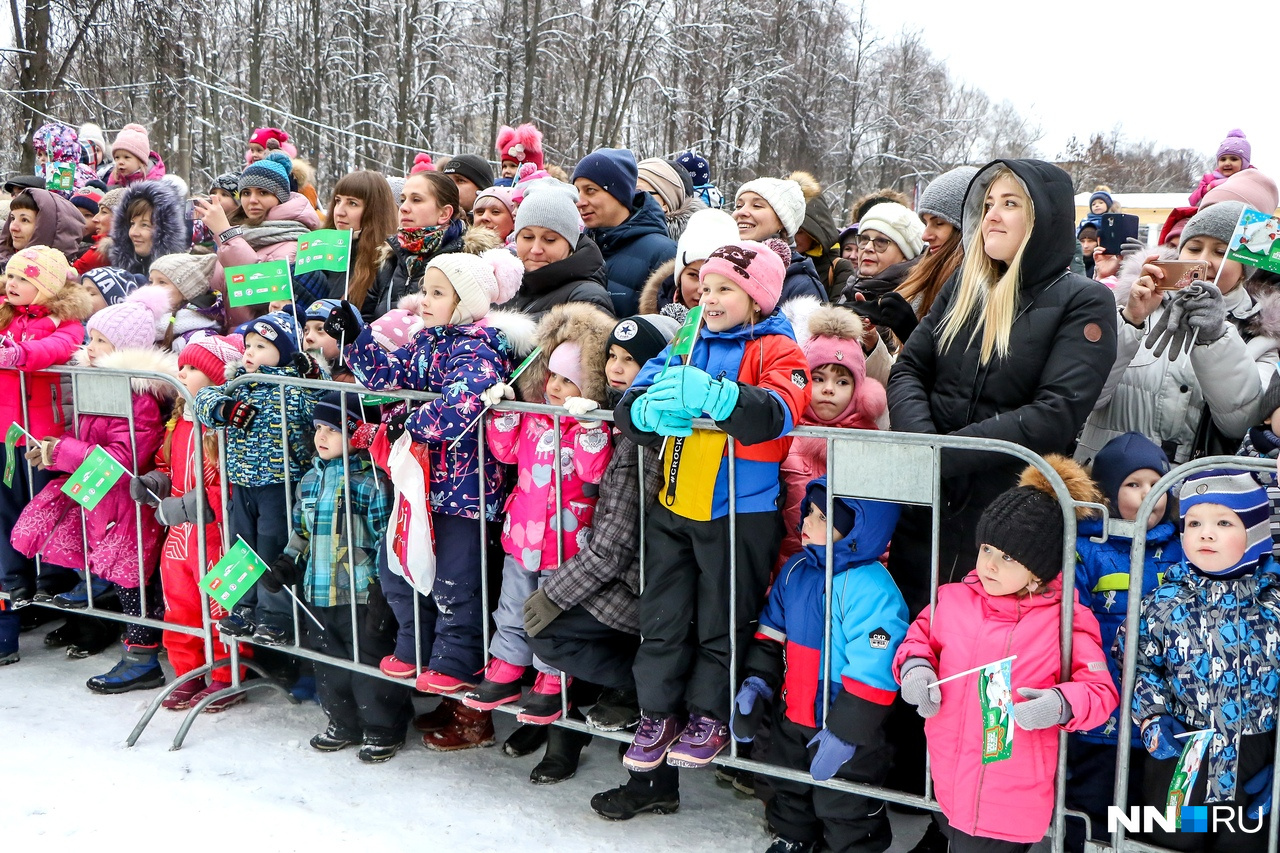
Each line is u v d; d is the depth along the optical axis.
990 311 2.50
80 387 3.69
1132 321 2.78
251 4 18.56
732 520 2.51
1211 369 2.64
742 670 2.60
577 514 2.82
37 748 3.21
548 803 2.90
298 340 3.47
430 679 2.95
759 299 2.54
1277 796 2.08
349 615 3.20
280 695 3.71
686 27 21.52
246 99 16.41
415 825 2.76
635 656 2.77
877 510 2.43
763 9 22.58
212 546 3.54
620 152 4.07
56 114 14.02
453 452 2.94
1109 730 2.37
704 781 3.10
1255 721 2.12
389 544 2.95
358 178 4.41
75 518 3.80
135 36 15.09
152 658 3.78
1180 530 2.35
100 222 5.86
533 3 20.31
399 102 19.11
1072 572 2.18
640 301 3.59
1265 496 2.12
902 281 3.58
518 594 2.90
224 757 3.18
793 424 2.42
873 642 2.36
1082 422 2.40
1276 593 2.15
